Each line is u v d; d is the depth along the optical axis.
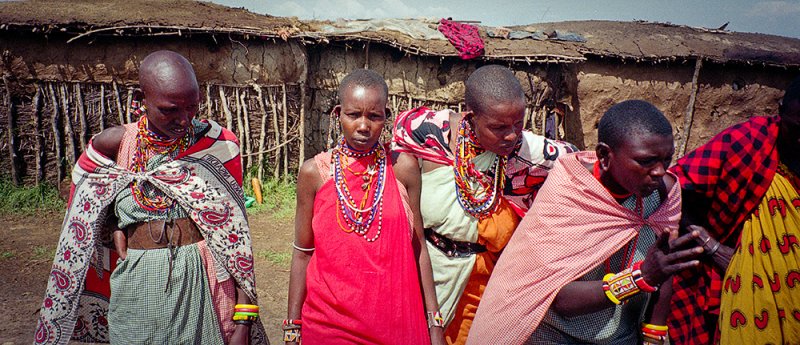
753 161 3.00
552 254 2.62
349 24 10.33
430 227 3.34
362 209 2.89
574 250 2.59
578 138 11.62
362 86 2.79
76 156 8.96
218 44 9.12
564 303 2.61
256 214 8.70
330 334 2.89
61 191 8.91
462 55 9.83
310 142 10.18
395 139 3.33
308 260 3.09
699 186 3.09
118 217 3.05
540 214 2.67
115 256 3.30
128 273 2.96
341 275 2.87
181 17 9.21
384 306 2.86
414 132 3.27
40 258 6.72
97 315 3.35
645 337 2.67
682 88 11.98
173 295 2.96
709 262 3.21
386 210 2.91
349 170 2.92
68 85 8.80
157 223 2.98
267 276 6.36
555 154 3.24
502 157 3.21
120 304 2.97
